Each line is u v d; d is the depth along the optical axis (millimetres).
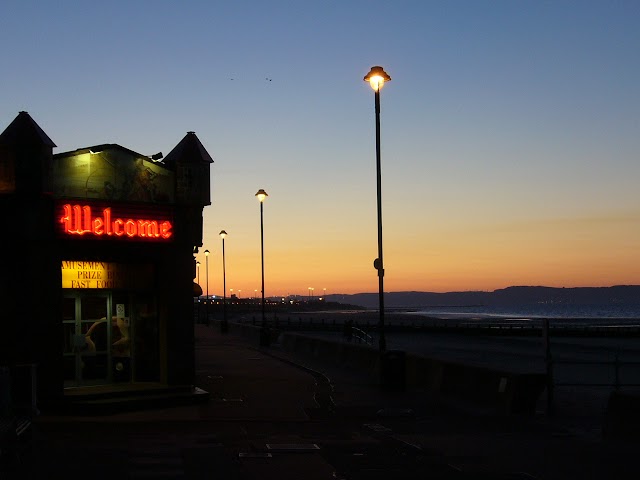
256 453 12289
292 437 14328
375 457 12133
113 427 15719
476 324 124938
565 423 16844
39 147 17344
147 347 19906
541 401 21312
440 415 18000
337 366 30781
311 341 37188
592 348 61406
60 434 14516
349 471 10945
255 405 19219
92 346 19297
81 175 18250
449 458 12055
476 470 11016
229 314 198000
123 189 18828
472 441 13969
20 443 11836
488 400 19094
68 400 17578
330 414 17984
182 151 19734
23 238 17422
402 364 22531
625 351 57344
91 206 18234
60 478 10172
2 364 17375
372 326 101438
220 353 38625
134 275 19656
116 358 19625
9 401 11078
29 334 17500
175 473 10609
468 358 47656
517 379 18141
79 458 11625
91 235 18172
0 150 17266
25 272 17562
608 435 14484
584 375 33062
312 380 25156
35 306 17578
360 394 21625
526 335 90438
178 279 19734
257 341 50750
